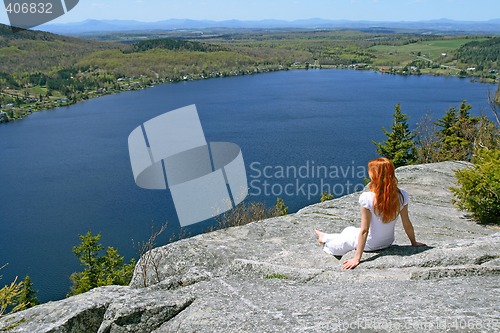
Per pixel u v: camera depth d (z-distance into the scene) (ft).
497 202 26.61
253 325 13.71
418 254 17.61
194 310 15.57
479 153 32.01
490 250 17.94
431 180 36.50
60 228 156.56
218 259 20.40
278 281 17.56
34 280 125.70
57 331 16.31
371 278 16.60
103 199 179.01
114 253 91.91
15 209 175.42
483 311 13.07
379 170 16.97
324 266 18.54
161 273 20.56
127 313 16.12
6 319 17.60
